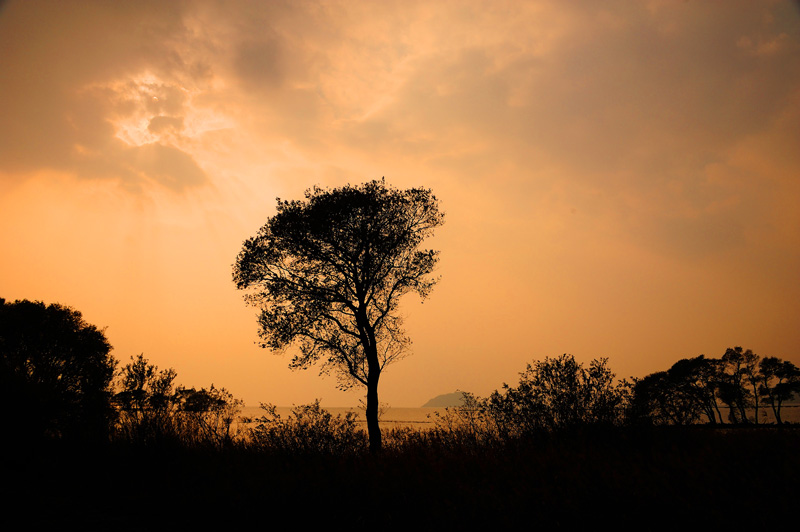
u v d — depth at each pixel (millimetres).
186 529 7156
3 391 12945
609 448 9344
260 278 21344
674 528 5660
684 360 58812
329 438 12188
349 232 21094
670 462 7453
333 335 21297
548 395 11516
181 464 10938
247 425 13328
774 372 63750
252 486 8539
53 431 13531
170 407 13625
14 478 10383
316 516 7441
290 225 20797
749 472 7070
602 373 11367
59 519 7641
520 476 7598
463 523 6461
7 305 27312
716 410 56844
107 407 14250
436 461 8891
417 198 22391
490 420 11859
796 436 8742
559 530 5996
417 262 21703
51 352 24562
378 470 8547
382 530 6711
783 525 5465
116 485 9758
